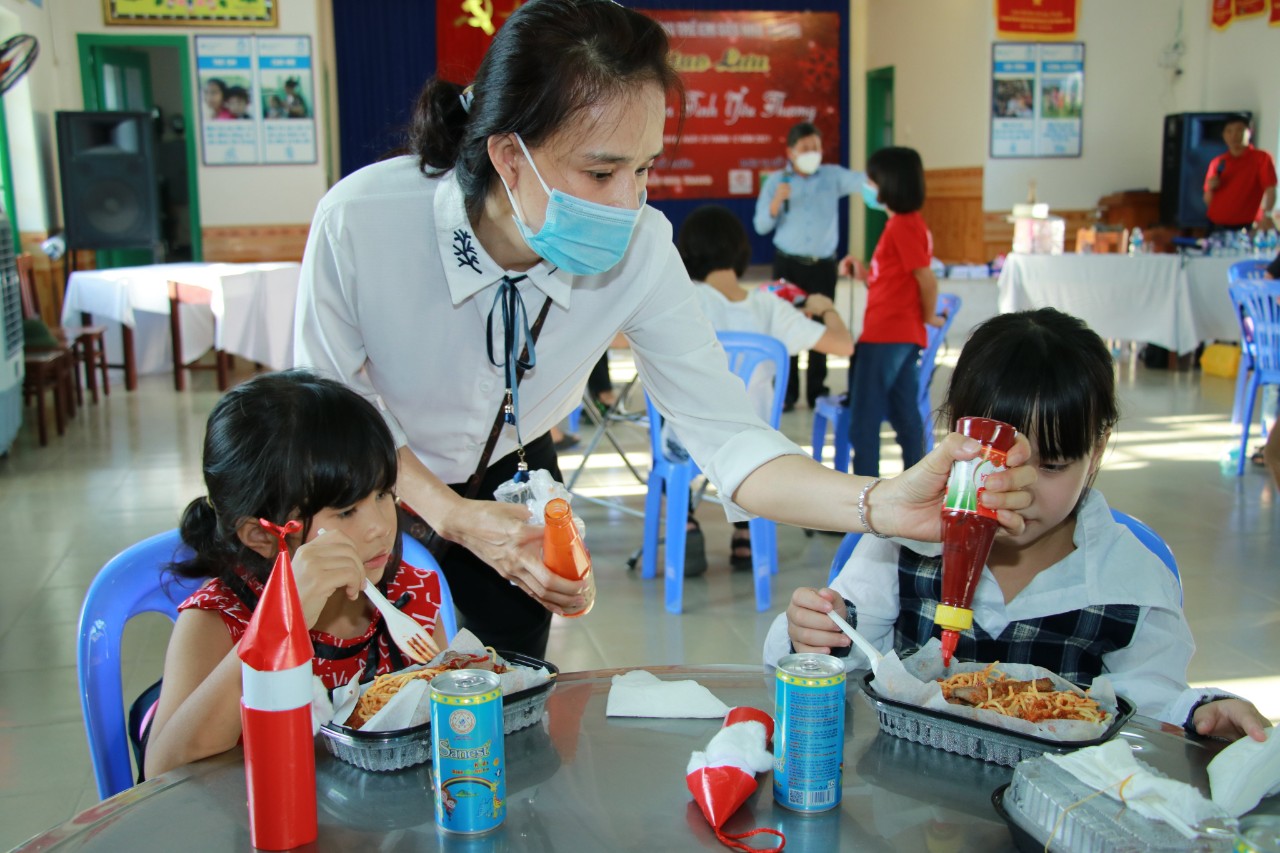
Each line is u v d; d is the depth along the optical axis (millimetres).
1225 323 7078
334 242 1363
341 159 10953
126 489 4602
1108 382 1244
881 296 3842
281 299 6801
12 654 2926
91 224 7715
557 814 898
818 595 1231
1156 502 4254
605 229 1205
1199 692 1111
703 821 888
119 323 7309
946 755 1004
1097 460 1287
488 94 1193
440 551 1509
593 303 1436
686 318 1464
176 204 9820
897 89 11039
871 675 1077
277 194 8875
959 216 9844
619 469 4879
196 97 8688
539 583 1225
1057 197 9445
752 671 1210
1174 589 1384
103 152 7676
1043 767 876
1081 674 1320
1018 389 1205
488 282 1371
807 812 898
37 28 8031
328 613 1270
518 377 1468
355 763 977
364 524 1206
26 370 5562
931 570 1370
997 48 9195
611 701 1097
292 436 1152
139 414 6211
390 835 866
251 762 841
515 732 1045
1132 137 9430
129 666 2846
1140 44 9289
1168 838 788
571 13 1147
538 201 1217
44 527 4074
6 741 2434
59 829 893
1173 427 5629
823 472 1265
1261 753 911
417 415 1511
